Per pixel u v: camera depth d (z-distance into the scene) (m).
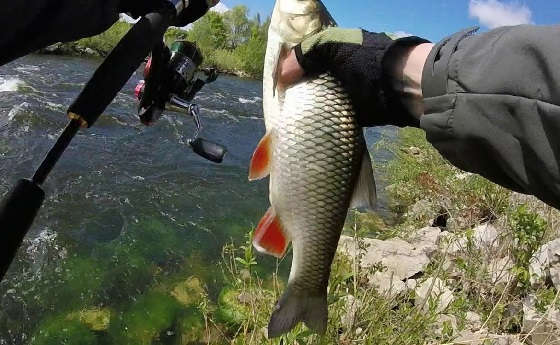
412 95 0.38
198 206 1.90
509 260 1.27
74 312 1.20
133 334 1.16
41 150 2.08
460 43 0.33
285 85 0.47
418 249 1.50
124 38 0.43
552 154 0.28
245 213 1.93
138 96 0.62
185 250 1.55
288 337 0.74
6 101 2.59
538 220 1.18
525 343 1.00
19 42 0.33
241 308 1.13
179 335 1.16
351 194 0.48
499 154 0.30
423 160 2.82
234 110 3.80
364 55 0.40
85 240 1.50
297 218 0.48
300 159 0.46
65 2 0.33
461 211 1.89
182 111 0.62
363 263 1.33
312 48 0.43
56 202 1.69
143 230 1.62
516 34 0.30
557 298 0.99
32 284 1.26
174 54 0.61
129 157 2.24
